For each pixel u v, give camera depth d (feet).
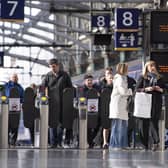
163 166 42.60
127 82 60.13
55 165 42.60
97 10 109.40
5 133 61.77
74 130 63.62
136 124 62.08
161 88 58.34
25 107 62.64
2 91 62.13
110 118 59.77
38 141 64.03
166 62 81.10
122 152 57.16
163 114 61.16
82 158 49.37
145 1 105.70
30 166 41.57
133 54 151.23
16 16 86.17
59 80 61.98
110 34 107.55
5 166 41.47
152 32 82.07
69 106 61.77
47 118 61.41
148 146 60.29
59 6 162.71
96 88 67.67
